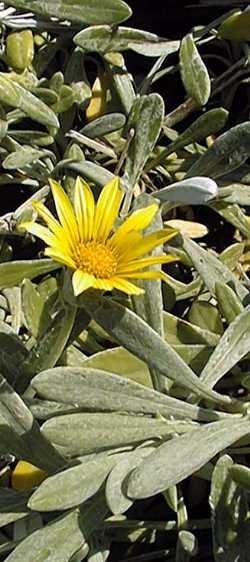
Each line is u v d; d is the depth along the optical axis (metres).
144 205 0.34
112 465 0.30
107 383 0.30
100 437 0.30
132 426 0.31
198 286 0.39
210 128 0.38
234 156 0.37
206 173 0.37
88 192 0.31
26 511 0.32
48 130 0.40
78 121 0.43
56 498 0.28
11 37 0.41
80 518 0.30
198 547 0.36
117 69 0.41
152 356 0.30
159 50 0.41
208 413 0.32
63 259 0.28
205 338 0.36
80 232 0.30
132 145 0.38
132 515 0.36
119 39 0.40
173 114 0.41
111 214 0.30
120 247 0.30
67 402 0.29
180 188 0.34
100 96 0.42
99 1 0.38
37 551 0.29
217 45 0.46
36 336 0.33
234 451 0.35
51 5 0.38
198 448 0.29
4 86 0.36
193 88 0.38
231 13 0.43
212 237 0.44
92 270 0.29
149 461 0.28
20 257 0.42
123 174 0.41
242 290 0.36
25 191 0.44
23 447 0.31
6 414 0.30
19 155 0.38
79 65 0.42
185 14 0.46
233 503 0.32
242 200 0.38
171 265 0.41
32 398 0.33
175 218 0.43
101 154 0.42
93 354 0.37
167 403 0.31
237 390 0.38
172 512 0.37
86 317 0.32
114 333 0.29
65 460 0.31
